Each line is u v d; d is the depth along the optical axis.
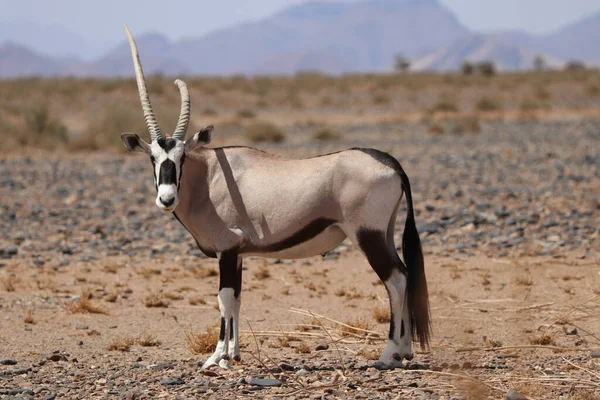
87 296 40.06
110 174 89.81
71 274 46.78
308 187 28.61
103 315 38.62
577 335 33.09
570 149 100.25
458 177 79.81
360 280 44.69
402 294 28.41
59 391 26.66
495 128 137.12
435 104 187.50
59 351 32.38
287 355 31.53
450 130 134.38
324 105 198.00
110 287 43.84
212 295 42.41
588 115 159.50
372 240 28.22
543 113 166.00
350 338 34.16
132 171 92.50
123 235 57.91
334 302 40.41
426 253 49.66
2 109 164.62
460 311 37.25
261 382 26.83
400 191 28.64
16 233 58.84
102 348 33.00
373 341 33.69
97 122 121.69
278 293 42.38
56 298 41.41
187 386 26.91
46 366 30.20
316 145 114.88
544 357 29.98
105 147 115.50
